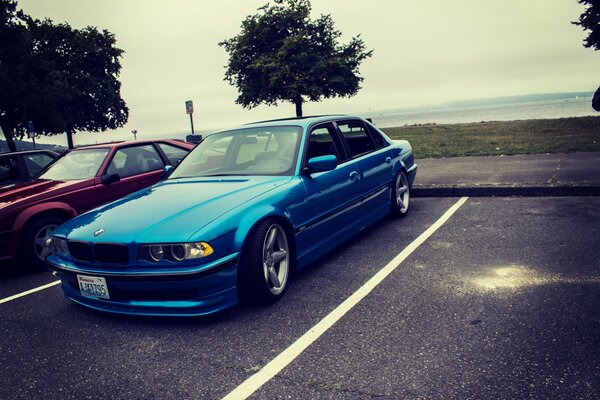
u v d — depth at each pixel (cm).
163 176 464
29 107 3170
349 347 267
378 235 511
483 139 1450
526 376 221
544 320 278
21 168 751
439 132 2030
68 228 357
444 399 209
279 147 423
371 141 542
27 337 328
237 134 465
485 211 577
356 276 387
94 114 4241
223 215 319
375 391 221
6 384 263
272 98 3572
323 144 445
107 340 310
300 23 3872
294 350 270
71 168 617
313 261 398
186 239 296
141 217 335
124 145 638
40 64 3328
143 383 250
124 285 313
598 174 670
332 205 423
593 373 219
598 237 428
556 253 396
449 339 265
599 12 2358
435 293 335
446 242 461
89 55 4253
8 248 503
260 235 331
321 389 227
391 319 299
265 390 230
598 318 274
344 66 3653
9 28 3183
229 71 3950
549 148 1016
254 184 375
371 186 499
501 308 300
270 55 3666
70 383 258
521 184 648
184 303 305
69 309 380
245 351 275
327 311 322
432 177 802
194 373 255
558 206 563
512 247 424
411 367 239
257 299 335
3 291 460
